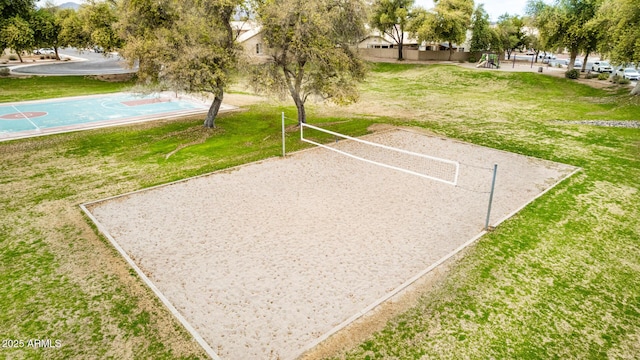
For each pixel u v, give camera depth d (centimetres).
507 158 1630
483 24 4875
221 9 1702
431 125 2161
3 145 1777
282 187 1333
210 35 1755
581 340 684
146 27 2180
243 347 667
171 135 1930
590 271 880
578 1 3222
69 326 713
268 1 1727
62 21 3744
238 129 2038
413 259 923
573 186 1336
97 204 1211
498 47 5022
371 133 1977
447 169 1504
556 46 3406
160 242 995
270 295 796
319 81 1817
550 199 1238
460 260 917
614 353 656
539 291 811
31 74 3662
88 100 2830
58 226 1073
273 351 658
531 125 2156
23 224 1083
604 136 1923
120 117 2289
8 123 2145
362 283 834
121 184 1357
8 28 3369
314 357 644
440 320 728
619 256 938
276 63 1858
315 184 1359
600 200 1230
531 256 936
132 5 2133
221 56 1745
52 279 847
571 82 3300
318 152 1686
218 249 964
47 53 6775
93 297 789
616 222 1095
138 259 922
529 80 3381
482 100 2894
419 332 699
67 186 1341
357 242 995
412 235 1030
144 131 1997
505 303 774
